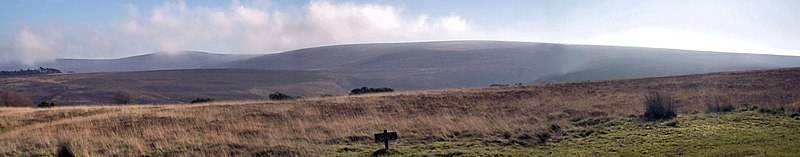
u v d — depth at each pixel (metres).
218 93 125.25
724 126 22.64
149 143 21.36
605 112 31.12
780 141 18.23
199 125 27.66
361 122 28.11
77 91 114.88
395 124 26.52
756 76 50.84
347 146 21.20
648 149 18.36
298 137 23.33
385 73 194.00
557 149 19.61
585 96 42.19
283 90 135.25
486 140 21.67
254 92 129.12
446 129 24.34
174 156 19.27
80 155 18.84
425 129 24.59
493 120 28.12
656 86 46.84
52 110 36.50
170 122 28.92
